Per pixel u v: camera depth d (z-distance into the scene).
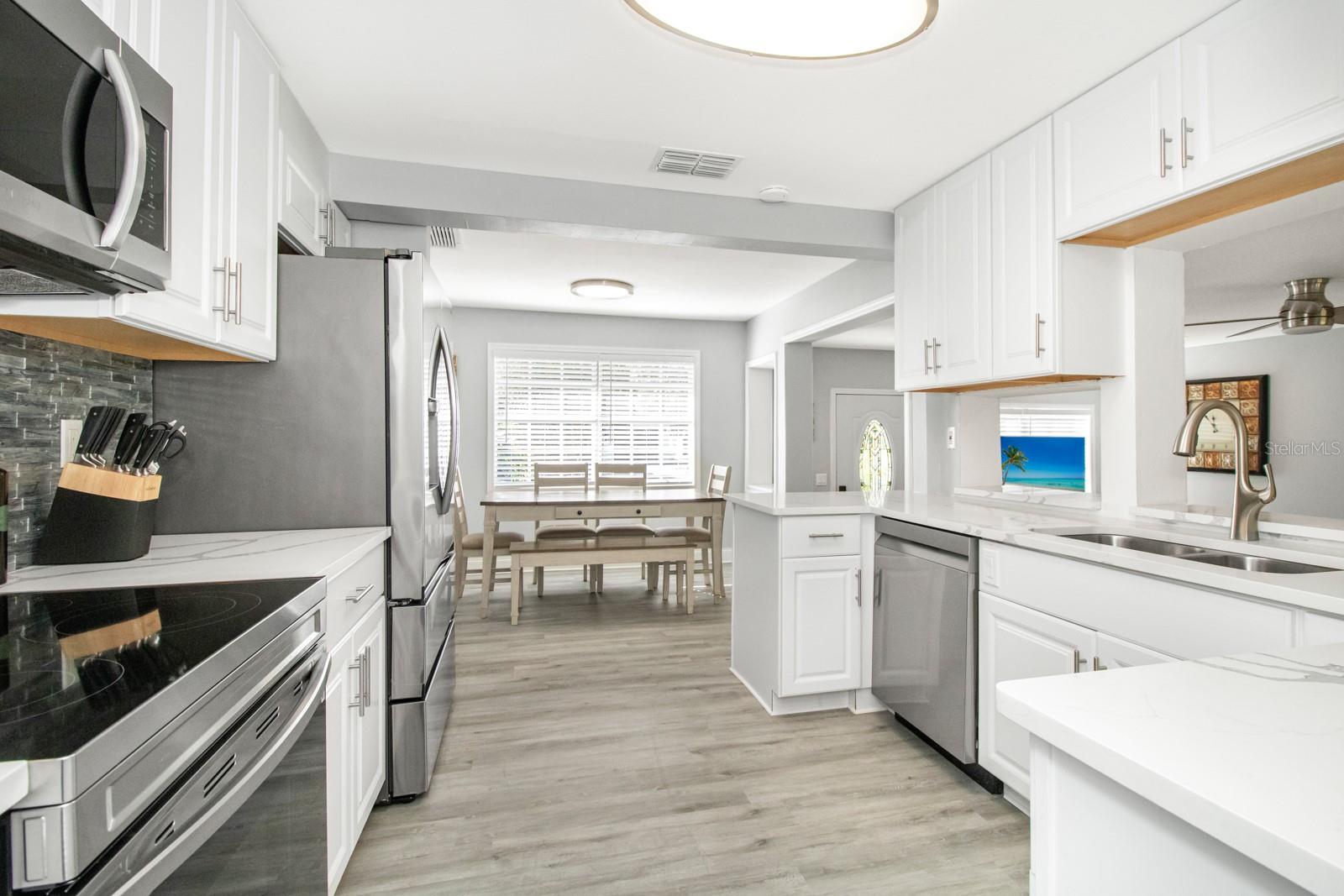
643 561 4.33
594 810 1.97
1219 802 0.46
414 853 1.76
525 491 5.77
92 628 0.99
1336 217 2.11
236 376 1.91
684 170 2.79
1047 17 1.79
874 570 2.66
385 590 1.97
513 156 2.66
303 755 1.19
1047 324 2.33
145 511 1.50
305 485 1.93
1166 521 2.13
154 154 1.18
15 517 1.42
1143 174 1.97
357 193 2.64
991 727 2.04
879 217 3.30
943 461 3.38
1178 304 2.39
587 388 6.20
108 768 0.65
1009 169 2.50
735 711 2.71
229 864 0.91
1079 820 0.62
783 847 1.79
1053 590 1.82
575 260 4.32
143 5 1.24
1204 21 1.80
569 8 1.77
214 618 1.04
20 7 0.87
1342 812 0.44
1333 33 1.51
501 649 3.57
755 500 2.93
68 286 1.17
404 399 1.97
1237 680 0.70
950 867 1.71
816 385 7.73
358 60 1.99
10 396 1.41
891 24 1.66
